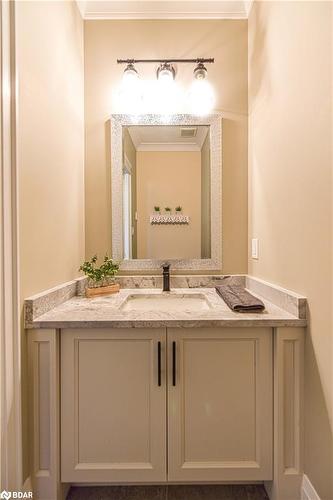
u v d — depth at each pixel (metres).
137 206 1.93
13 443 1.12
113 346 1.26
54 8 1.46
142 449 1.28
